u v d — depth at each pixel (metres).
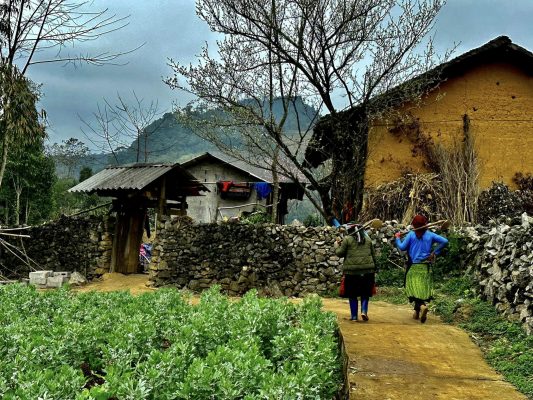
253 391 4.44
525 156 18.42
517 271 9.07
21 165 37.78
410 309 11.65
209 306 7.89
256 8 17.50
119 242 19.62
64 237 20.02
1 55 17.67
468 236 13.23
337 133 17.80
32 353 5.27
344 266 9.81
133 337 5.97
